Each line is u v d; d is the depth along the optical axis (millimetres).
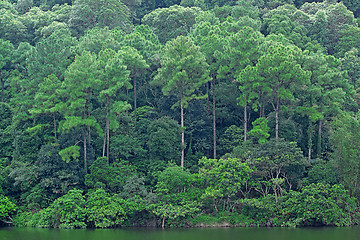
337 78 67062
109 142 67188
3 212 56344
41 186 59406
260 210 56969
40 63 67125
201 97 67688
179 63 65438
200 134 71062
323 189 55906
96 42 74250
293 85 64812
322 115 64750
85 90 63625
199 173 58625
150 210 56594
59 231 51281
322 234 47438
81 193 58406
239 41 68312
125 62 68625
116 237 45594
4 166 64375
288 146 60000
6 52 76875
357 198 59000
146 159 66438
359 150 58844
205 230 52000
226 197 59156
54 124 65125
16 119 65438
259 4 111188
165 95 72438
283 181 58156
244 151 61062
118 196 58125
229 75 71562
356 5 114250
